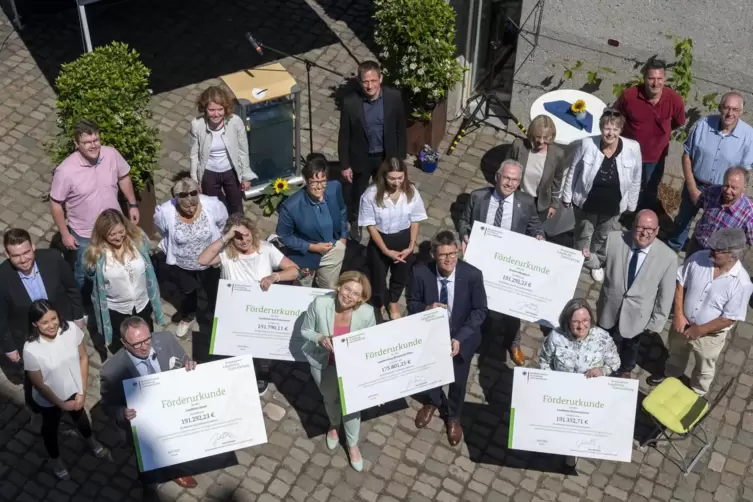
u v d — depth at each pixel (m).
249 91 10.12
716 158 9.57
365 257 10.26
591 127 10.24
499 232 8.45
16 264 7.68
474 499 8.23
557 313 8.54
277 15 13.53
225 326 8.18
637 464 8.52
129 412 7.23
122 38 12.96
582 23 10.74
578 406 7.72
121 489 8.16
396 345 7.58
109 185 8.86
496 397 9.04
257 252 8.13
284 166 10.84
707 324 8.27
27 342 7.31
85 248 8.67
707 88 10.65
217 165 9.64
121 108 9.42
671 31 10.38
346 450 8.52
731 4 9.91
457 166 11.44
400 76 10.93
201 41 13.00
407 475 8.38
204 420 7.50
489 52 12.32
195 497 8.12
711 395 9.11
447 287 7.84
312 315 7.63
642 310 8.30
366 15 13.61
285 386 9.03
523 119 11.86
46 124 11.62
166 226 8.41
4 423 8.58
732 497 8.32
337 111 12.06
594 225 9.66
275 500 8.14
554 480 8.38
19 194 10.69
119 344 9.21
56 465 8.12
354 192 10.21
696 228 9.41
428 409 8.74
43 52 12.70
